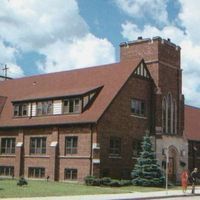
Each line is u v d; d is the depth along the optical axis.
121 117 46.41
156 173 43.41
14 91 57.59
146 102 49.84
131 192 35.50
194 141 60.00
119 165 45.72
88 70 52.78
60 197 28.47
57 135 46.72
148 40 51.47
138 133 48.41
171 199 31.58
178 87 53.69
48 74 57.25
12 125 50.91
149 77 50.69
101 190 35.84
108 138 44.72
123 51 53.50
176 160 52.22
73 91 47.75
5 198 26.53
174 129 52.62
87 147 44.00
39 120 48.97
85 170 43.81
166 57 51.94
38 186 37.44
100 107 45.19
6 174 51.25
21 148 49.78
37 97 49.81
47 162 47.16
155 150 49.31
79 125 45.00
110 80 48.47
